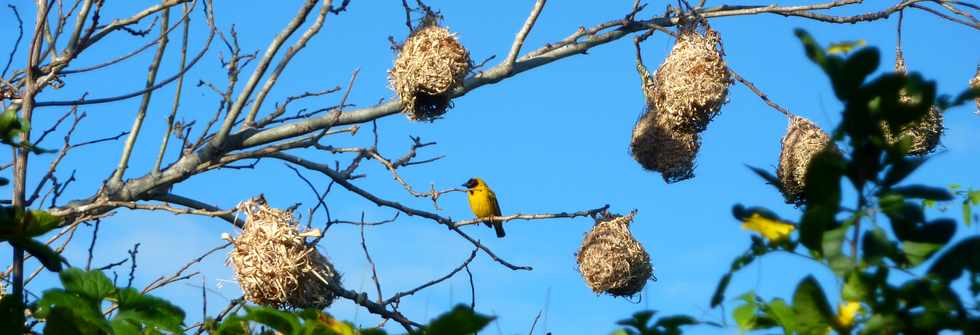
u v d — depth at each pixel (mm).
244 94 12031
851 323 2906
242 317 4117
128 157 11969
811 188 2902
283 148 12172
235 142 12344
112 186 11797
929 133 12500
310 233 11836
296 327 4062
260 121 12531
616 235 15617
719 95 14289
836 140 2957
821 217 2869
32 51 9859
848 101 2914
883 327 2854
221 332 4207
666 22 14688
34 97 9781
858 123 2914
